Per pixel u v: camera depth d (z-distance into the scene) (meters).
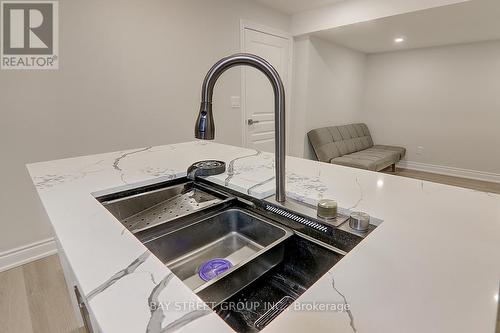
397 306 0.43
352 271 0.51
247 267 0.67
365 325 0.39
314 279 0.78
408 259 0.56
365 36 3.66
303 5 3.25
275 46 3.50
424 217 0.75
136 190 1.07
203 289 0.59
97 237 0.64
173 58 2.53
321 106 4.20
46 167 1.24
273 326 0.39
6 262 1.89
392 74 4.73
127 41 2.22
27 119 1.86
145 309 0.42
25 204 1.92
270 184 1.02
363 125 5.00
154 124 2.50
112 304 0.43
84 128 2.11
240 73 3.17
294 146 4.14
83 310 0.82
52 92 1.93
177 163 1.33
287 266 0.81
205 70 2.79
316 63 3.91
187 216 0.90
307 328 0.39
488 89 3.88
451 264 0.54
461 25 3.07
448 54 4.13
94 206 0.83
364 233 0.71
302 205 0.89
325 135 4.02
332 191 0.96
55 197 0.90
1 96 1.75
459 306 0.43
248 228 0.95
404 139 4.76
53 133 1.97
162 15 2.40
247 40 3.14
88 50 2.04
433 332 0.39
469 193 0.94
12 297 1.63
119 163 1.32
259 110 3.49
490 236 0.65
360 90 5.01
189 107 2.72
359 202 0.86
